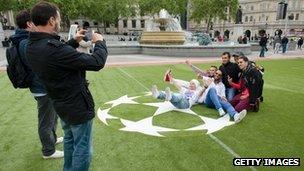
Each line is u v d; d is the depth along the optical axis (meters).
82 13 44.75
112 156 4.16
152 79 10.59
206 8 49.66
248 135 4.96
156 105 6.86
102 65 2.77
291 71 12.99
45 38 2.65
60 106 2.75
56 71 2.58
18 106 6.86
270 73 12.33
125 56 20.64
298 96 7.87
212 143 4.62
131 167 3.83
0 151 4.36
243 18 76.50
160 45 21.72
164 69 13.41
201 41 22.80
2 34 31.55
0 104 7.05
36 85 3.77
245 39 26.28
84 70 2.76
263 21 70.56
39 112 3.94
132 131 5.16
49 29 2.71
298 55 21.98
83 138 2.91
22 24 3.57
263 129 5.24
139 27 70.56
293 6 65.62
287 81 10.28
